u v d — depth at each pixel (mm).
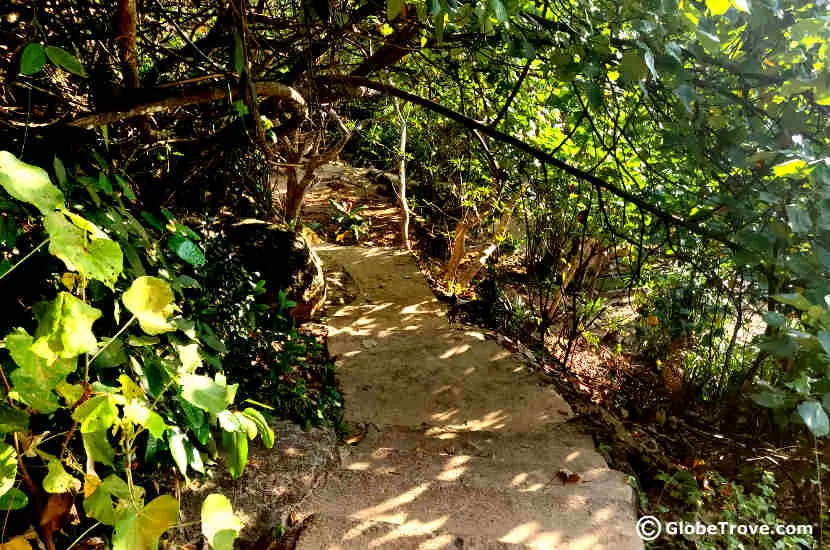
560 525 3164
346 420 4301
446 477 3604
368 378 4891
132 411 1359
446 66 4191
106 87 2650
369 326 5836
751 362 5164
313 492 3311
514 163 4840
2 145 2367
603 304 7730
